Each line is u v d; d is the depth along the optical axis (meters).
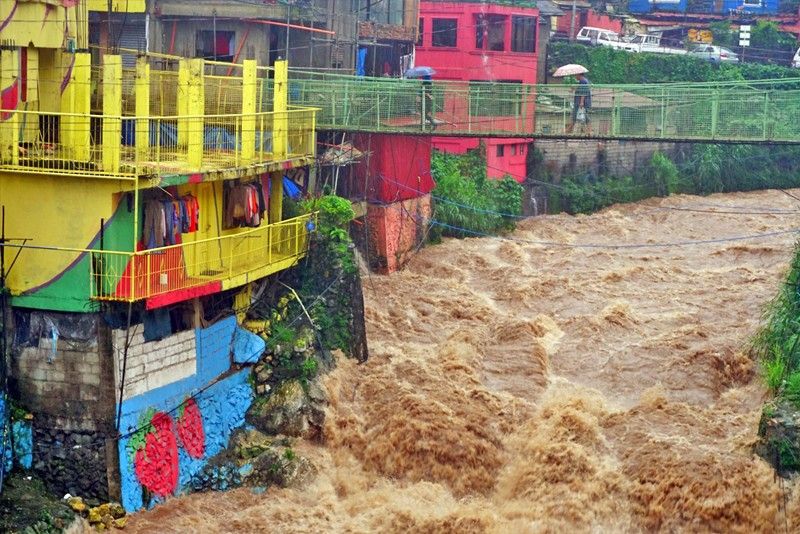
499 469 31.47
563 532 29.14
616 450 31.88
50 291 28.12
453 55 63.00
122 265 27.95
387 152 46.25
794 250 43.06
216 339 31.78
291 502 29.88
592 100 55.69
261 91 37.03
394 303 42.66
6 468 28.11
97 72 34.75
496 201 57.12
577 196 61.91
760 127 43.56
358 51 51.34
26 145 29.62
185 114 32.53
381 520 29.02
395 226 47.31
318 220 36.53
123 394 28.34
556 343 40.19
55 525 26.97
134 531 27.88
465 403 33.66
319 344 34.06
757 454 30.88
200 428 30.84
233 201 32.50
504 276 47.31
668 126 44.50
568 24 80.75
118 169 27.97
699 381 36.56
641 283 47.44
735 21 84.06
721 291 46.22
